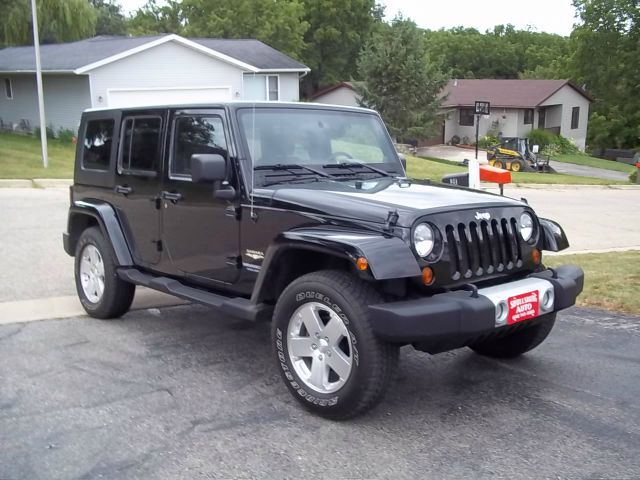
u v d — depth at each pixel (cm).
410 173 2303
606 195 1942
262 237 446
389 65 3559
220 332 581
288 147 489
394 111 3619
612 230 1223
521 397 447
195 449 371
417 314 364
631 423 407
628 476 344
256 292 439
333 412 398
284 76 3247
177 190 514
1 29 3056
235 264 469
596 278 751
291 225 429
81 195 643
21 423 401
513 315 404
